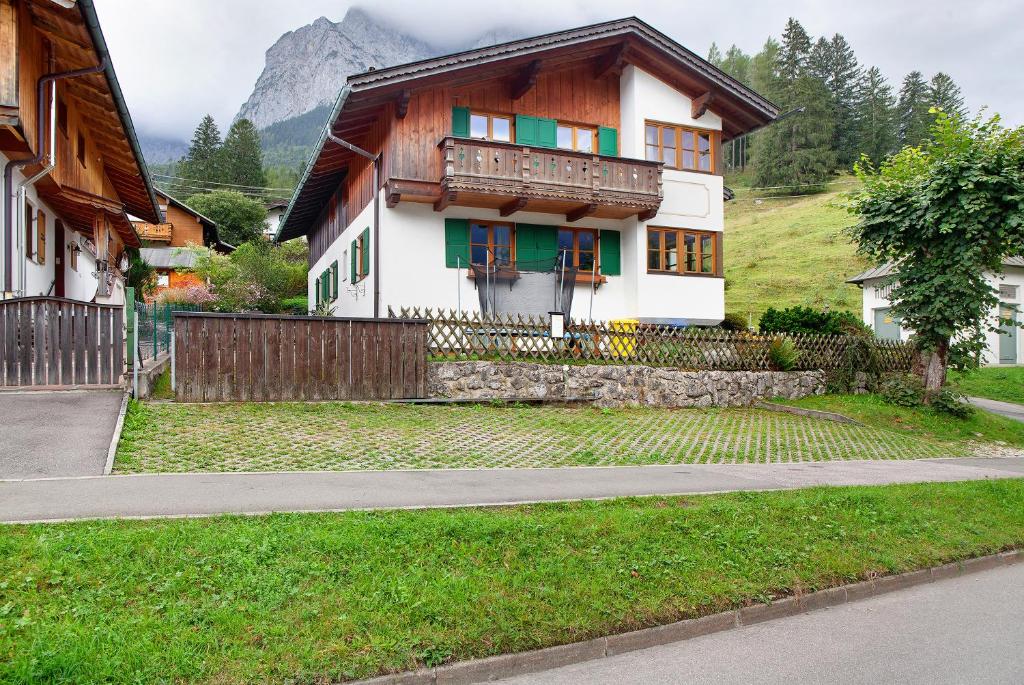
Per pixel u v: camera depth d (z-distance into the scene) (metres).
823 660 5.00
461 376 15.10
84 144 19.97
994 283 31.22
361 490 8.03
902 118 101.44
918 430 16.88
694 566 6.19
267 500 7.30
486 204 20.00
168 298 35.94
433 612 4.82
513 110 20.66
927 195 16.88
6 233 14.24
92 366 12.20
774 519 7.69
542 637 4.81
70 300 12.06
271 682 3.97
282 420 11.77
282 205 72.88
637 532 6.72
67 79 17.02
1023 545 8.14
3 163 14.20
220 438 10.31
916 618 5.94
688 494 8.75
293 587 5.00
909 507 8.72
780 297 50.16
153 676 3.89
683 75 22.12
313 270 34.19
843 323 22.22
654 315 21.70
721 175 23.05
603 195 20.25
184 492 7.45
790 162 91.69
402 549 5.80
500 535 6.29
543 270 21.17
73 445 9.05
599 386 16.72
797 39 102.12
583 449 11.95
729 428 15.27
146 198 26.83
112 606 4.58
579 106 21.62
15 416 10.15
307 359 13.35
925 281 17.98
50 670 3.80
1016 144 16.53
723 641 5.33
